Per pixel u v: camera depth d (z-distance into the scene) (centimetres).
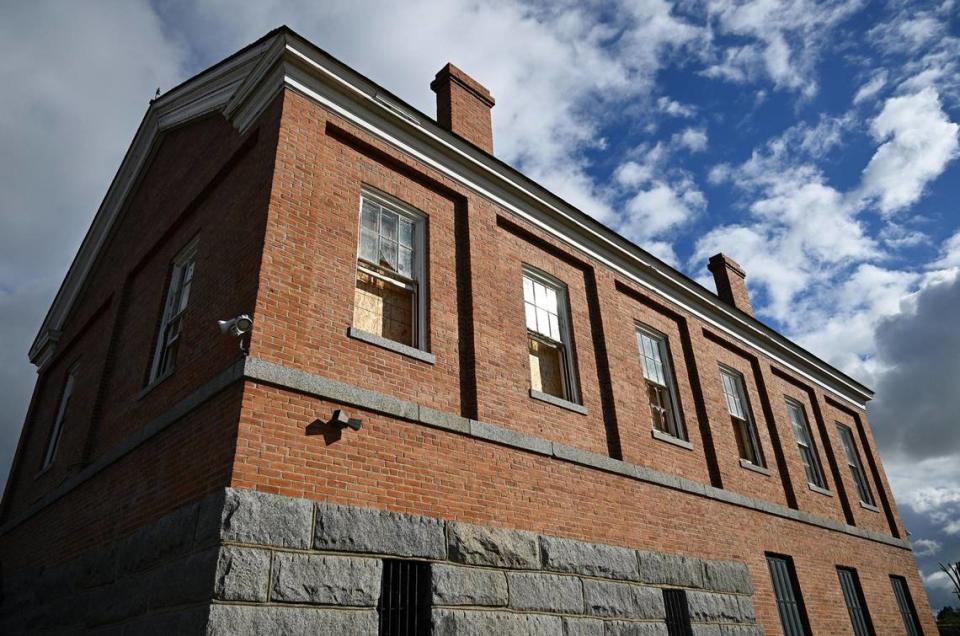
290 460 654
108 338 1132
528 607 772
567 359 1125
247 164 898
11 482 1391
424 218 996
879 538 1709
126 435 923
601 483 992
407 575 698
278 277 743
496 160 1106
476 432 844
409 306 928
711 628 1011
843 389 2014
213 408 690
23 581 1064
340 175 892
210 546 577
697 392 1377
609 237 1309
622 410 1134
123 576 714
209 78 1088
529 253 1152
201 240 955
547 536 848
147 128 1287
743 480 1341
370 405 745
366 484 704
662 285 1426
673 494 1120
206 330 810
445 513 761
